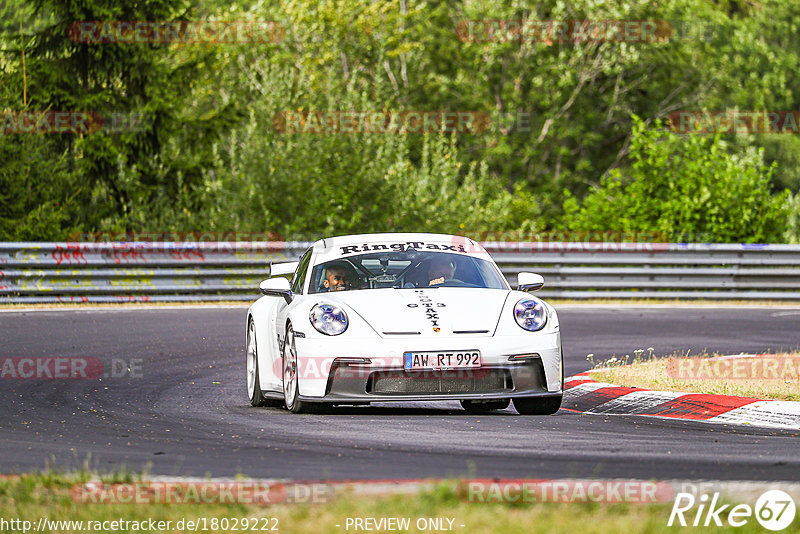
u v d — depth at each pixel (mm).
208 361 41594
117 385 35250
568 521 14953
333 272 30734
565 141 151625
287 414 28812
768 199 86938
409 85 144500
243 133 93938
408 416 28219
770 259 73875
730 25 158375
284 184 88000
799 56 166375
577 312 62875
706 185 86375
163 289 65250
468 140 146875
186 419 28031
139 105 96188
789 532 14656
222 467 20578
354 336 27391
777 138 155375
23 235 84688
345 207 90062
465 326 27703
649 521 14891
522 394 27453
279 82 101188
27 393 33219
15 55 92750
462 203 98312
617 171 92000
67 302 62781
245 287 67625
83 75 95062
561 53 141875
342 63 141000
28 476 18297
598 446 23047
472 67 148125
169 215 88125
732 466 20438
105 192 94375
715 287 72938
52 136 93812
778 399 29156
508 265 70938
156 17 96062
